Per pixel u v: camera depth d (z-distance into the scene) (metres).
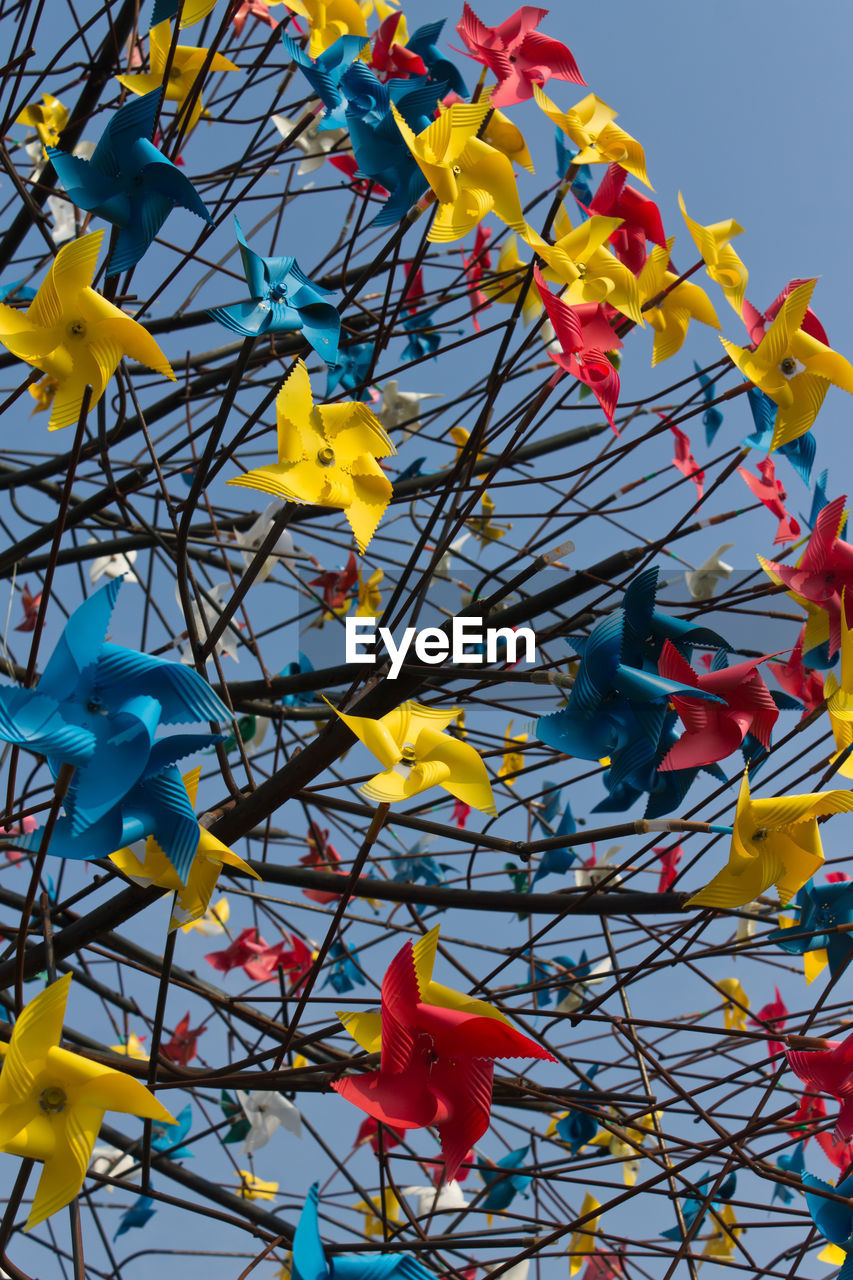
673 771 3.47
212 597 4.54
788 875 3.43
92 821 3.17
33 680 3.22
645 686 3.32
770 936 3.84
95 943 4.29
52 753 3.17
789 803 3.39
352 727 3.41
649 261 3.78
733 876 3.43
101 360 3.24
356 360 4.54
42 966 3.61
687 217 3.73
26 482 4.46
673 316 3.83
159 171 3.29
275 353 4.04
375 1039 3.41
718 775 3.54
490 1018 3.26
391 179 3.57
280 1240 3.56
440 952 3.94
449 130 3.53
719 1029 3.62
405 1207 3.54
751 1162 3.55
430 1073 3.33
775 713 3.39
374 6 4.24
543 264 3.69
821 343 3.67
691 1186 3.56
